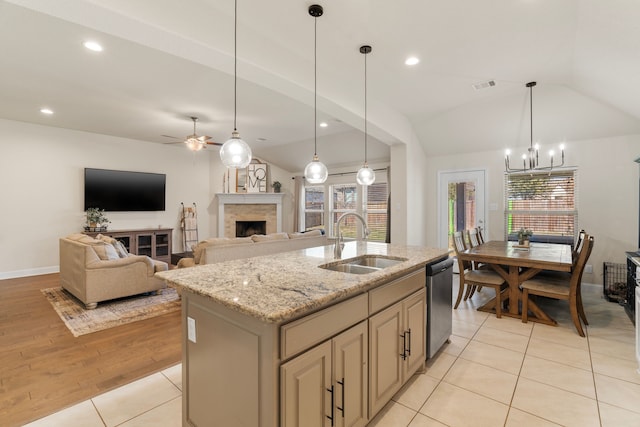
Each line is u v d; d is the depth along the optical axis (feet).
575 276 10.03
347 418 5.20
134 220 21.97
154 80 11.76
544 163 16.21
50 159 18.53
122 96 13.41
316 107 11.51
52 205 18.62
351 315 5.27
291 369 4.16
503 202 17.40
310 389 4.48
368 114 13.10
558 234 15.94
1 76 11.35
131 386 7.23
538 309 11.01
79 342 9.45
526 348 9.07
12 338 9.69
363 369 5.57
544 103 13.92
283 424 4.10
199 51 7.50
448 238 19.13
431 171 19.61
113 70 10.91
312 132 19.49
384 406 6.47
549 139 15.76
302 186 25.86
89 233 18.75
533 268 11.21
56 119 16.97
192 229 24.57
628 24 7.22
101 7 5.70
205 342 5.08
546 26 8.39
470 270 13.15
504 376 7.61
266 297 4.53
